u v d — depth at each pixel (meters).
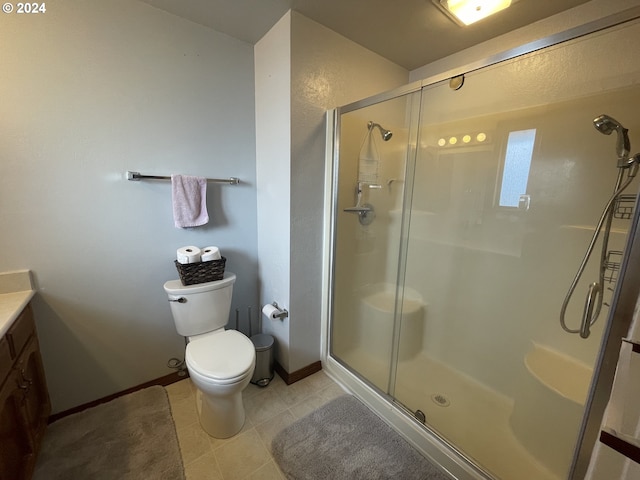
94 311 1.50
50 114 1.27
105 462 1.26
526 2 1.38
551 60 1.34
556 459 1.23
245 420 1.53
